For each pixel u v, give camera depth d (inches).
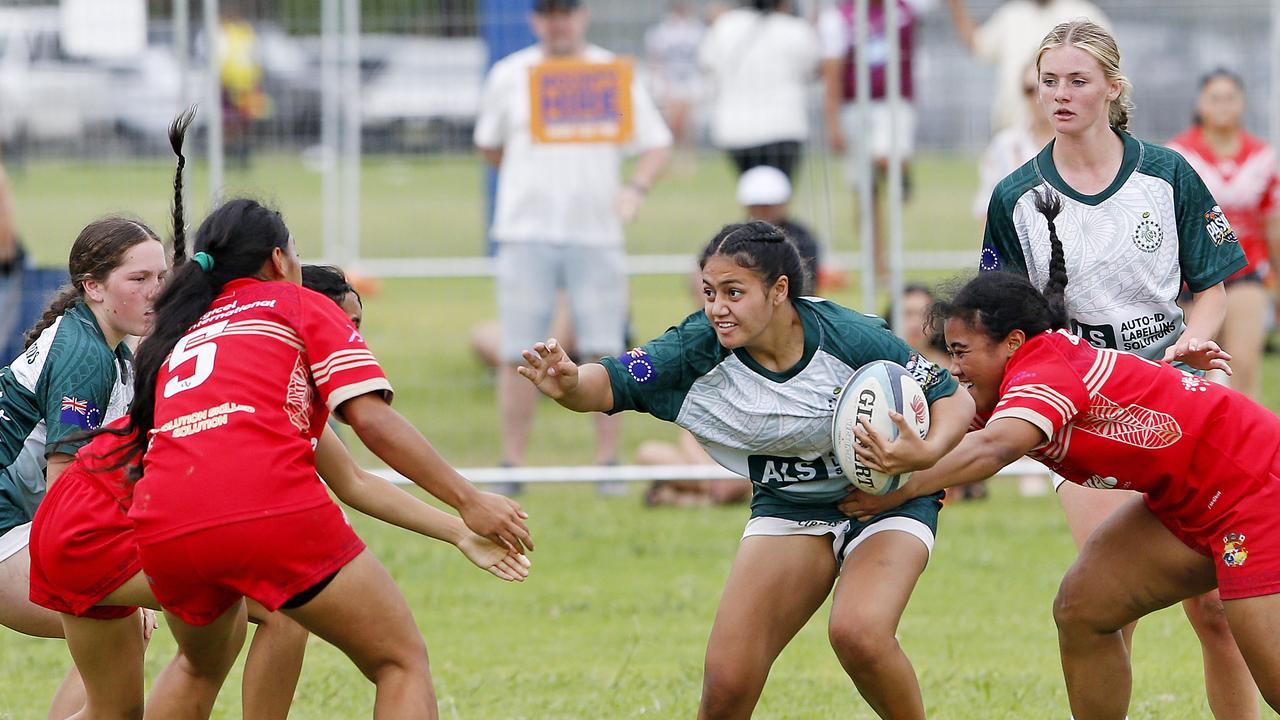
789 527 697.0
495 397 1616.6
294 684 689.0
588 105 1358.3
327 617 611.2
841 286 1966.0
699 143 2362.2
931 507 695.7
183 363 624.4
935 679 890.1
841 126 1972.2
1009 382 658.2
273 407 612.1
